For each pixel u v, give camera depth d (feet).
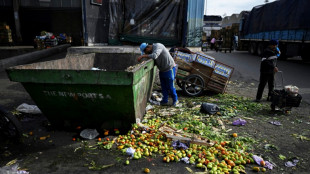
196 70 22.98
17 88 25.67
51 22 61.77
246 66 45.29
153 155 11.97
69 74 12.18
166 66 18.49
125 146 12.82
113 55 24.31
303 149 12.91
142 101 16.19
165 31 42.73
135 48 35.06
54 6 59.88
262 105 20.75
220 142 13.24
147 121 16.12
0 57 46.21
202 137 13.38
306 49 47.26
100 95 12.94
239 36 87.30
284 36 53.47
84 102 13.51
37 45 54.19
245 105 20.58
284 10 52.75
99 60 24.45
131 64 24.03
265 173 10.67
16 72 12.51
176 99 20.08
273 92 19.07
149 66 16.16
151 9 42.06
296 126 16.14
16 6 58.75
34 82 12.57
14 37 61.11
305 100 22.24
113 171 10.64
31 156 11.93
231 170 10.68
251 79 32.86
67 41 60.44
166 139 13.43
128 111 13.89
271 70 20.67
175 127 15.12
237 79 32.83
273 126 16.12
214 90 23.56
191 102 20.90
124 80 11.90
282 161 11.70
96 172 10.56
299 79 31.86
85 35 42.57
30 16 60.64
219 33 100.42
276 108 19.88
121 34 43.52
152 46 18.13
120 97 12.93
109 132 14.66
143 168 10.87
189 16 40.57
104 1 42.78
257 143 13.56
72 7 60.34
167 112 18.10
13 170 10.14
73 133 14.69
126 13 42.73
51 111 14.47
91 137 13.85
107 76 11.94
